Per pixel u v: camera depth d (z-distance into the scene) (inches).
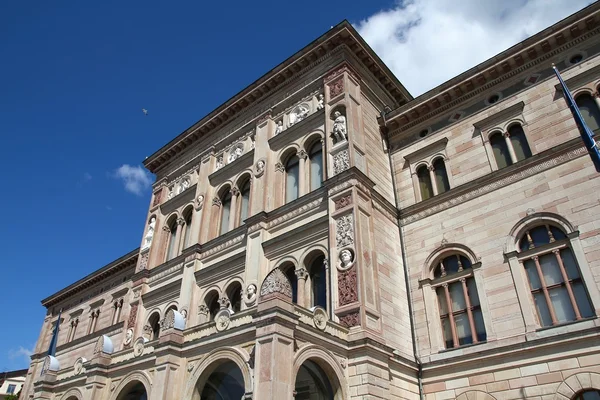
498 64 965.2
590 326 686.5
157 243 1402.6
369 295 792.9
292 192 1083.9
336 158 970.1
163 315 1210.0
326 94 1079.0
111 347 945.5
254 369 603.5
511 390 720.3
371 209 914.7
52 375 1028.5
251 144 1261.1
